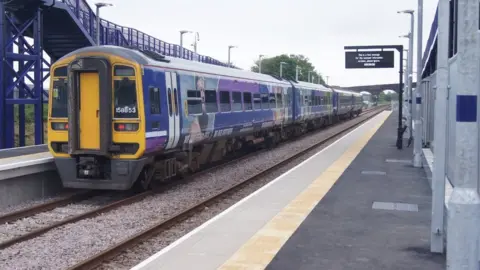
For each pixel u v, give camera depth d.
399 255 7.80
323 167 18.05
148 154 13.93
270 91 26.53
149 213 12.23
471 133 4.98
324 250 8.02
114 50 13.48
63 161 13.73
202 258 7.70
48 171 14.40
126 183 13.43
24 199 13.42
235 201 13.71
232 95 20.66
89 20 25.88
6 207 12.73
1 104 20.66
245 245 8.26
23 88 22.75
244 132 22.66
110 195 14.66
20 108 23.70
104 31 27.89
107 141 13.24
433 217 7.93
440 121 7.81
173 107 15.12
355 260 7.53
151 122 13.72
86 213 11.67
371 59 29.55
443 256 7.75
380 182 14.82
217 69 19.59
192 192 14.96
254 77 24.12
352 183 14.61
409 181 15.03
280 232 9.09
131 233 10.43
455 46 13.58
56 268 8.26
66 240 9.81
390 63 29.50
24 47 22.97
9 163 13.09
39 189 14.02
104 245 9.55
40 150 17.11
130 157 13.39
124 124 13.35
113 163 13.41
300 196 12.55
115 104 13.39
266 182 16.61
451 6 14.49
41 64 22.64
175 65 15.62
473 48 4.93
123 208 12.66
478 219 5.02
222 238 8.80
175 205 13.23
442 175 7.85
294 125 33.97
